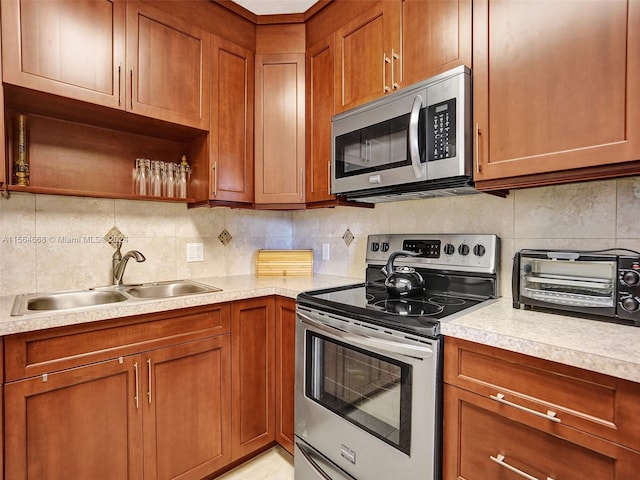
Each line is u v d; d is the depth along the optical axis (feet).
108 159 6.07
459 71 4.19
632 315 3.38
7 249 5.16
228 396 5.51
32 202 5.35
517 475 3.14
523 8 3.75
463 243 5.17
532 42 3.68
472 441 3.44
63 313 3.98
